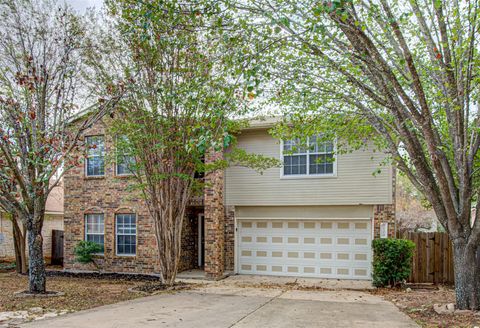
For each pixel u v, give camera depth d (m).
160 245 12.20
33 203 10.61
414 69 7.10
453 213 8.08
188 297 10.23
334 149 14.07
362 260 14.00
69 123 11.94
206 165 11.88
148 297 10.29
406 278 12.23
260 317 7.77
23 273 15.74
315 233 14.62
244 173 15.31
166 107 11.20
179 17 7.58
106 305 9.09
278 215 14.98
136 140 11.33
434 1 7.23
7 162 10.45
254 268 15.23
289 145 14.74
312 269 14.54
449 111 8.41
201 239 16.94
